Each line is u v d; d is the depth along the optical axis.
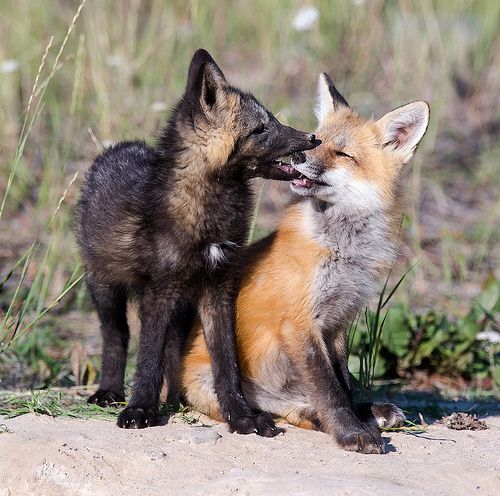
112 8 22.48
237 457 8.92
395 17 24.36
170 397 10.81
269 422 9.82
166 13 22.45
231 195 10.20
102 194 11.01
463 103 24.16
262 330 10.28
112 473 8.59
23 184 18.80
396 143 10.92
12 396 10.97
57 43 21.59
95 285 11.13
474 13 25.69
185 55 21.02
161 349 10.09
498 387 13.03
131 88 19.83
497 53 24.89
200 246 10.05
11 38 21.38
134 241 10.20
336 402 9.67
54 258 15.40
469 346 13.50
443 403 12.05
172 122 10.46
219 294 10.28
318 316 10.14
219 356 10.16
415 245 17.59
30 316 14.15
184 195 9.97
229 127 10.08
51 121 20.08
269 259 10.32
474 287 16.98
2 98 19.83
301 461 8.84
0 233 17.61
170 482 8.34
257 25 25.17
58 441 9.05
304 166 10.33
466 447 9.58
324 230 10.17
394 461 8.94
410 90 22.27
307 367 9.91
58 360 13.15
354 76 23.28
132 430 9.55
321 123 11.43
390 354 13.30
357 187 10.42
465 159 22.28
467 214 20.17
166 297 10.16
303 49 23.55
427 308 15.95
